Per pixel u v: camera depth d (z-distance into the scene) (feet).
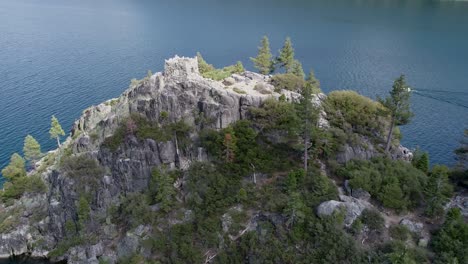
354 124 299.58
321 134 263.90
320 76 638.12
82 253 270.67
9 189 312.29
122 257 252.42
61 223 289.53
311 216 230.07
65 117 486.38
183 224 253.85
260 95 294.46
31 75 625.00
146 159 284.00
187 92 293.23
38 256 287.28
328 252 214.07
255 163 264.72
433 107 528.22
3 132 448.24
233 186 258.78
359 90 572.92
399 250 210.79
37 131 454.81
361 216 227.81
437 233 225.15
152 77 300.61
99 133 307.37
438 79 622.95
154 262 239.91
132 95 305.32
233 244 236.63
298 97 290.97
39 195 309.22
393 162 269.23
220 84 310.65
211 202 255.50
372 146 287.69
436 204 236.43
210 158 278.87
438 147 425.69
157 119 291.58
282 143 278.67
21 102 523.70
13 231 293.02
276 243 226.17
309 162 268.62
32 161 369.71
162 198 263.70
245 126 278.26
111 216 280.92
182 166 284.61
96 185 288.51
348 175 256.73
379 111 288.71
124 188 287.89
